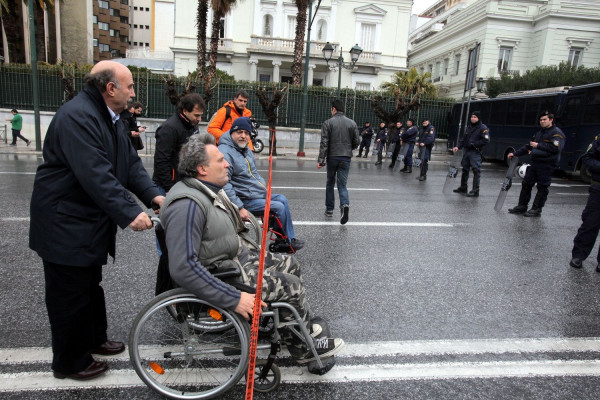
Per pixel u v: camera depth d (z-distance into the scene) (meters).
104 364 2.70
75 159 2.30
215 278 2.36
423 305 3.87
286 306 2.54
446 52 35.44
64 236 2.38
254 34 32.09
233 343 2.66
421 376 2.80
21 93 19.75
